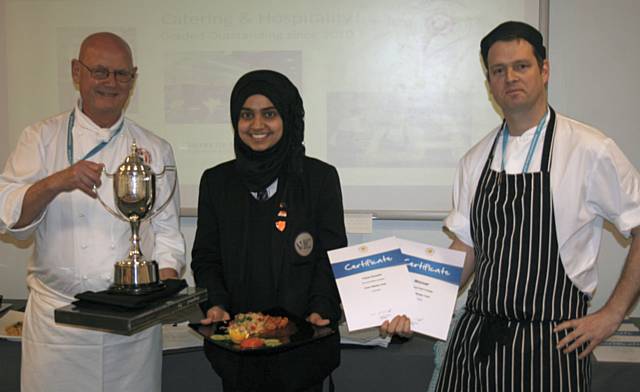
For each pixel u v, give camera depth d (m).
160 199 1.74
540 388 1.37
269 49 2.32
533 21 2.19
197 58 2.36
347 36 2.29
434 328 1.50
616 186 1.37
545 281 1.39
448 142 2.29
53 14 2.39
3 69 2.43
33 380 1.60
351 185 2.34
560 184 1.40
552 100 2.25
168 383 1.95
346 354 1.90
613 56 2.21
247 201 1.60
